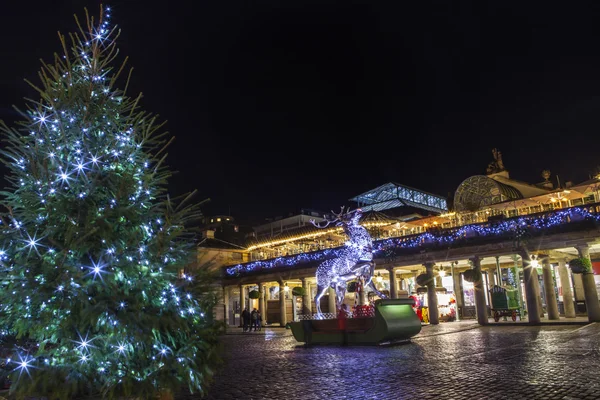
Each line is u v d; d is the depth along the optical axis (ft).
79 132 23.68
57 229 21.91
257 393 31.86
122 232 22.85
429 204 190.80
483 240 93.71
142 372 22.35
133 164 24.77
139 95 26.35
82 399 22.40
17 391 20.98
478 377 33.68
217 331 25.08
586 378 31.40
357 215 69.77
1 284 21.44
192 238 25.63
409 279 140.87
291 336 92.43
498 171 151.43
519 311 105.91
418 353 51.06
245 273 140.97
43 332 21.40
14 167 23.39
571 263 82.23
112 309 21.48
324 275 71.36
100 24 25.84
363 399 28.37
